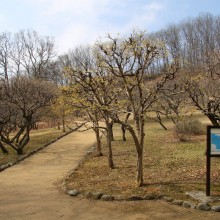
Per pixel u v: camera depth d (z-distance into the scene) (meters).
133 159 16.33
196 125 23.55
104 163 15.84
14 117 22.52
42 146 23.88
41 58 67.00
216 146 9.00
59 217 8.02
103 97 13.30
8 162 17.66
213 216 7.71
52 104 22.88
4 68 57.50
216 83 16.66
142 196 9.16
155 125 33.75
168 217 7.73
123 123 10.30
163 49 10.70
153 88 12.39
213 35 46.00
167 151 17.66
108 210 8.38
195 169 12.70
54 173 14.46
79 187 10.82
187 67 19.97
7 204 9.36
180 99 21.45
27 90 22.62
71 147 23.45
